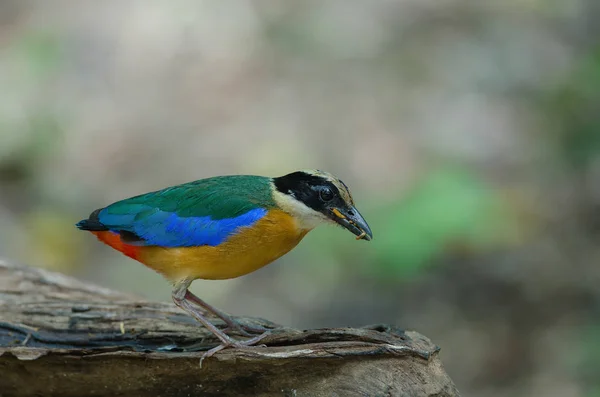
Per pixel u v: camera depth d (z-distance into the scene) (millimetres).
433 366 6480
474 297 13422
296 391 6348
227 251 6930
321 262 13992
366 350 6281
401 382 6281
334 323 12961
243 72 18156
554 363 12336
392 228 13688
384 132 16828
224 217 6906
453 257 13844
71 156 16375
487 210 13875
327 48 19031
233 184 7164
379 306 13273
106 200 15547
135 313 7934
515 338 12773
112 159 16375
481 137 16547
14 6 19344
